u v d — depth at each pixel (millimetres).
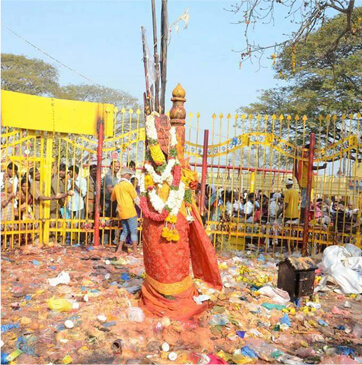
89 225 9547
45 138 9289
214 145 9422
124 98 28141
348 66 20062
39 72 28078
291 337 4949
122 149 9523
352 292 6801
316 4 8242
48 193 9258
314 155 9453
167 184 5145
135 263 7863
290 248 9781
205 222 9414
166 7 5387
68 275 6566
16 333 4602
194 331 4773
